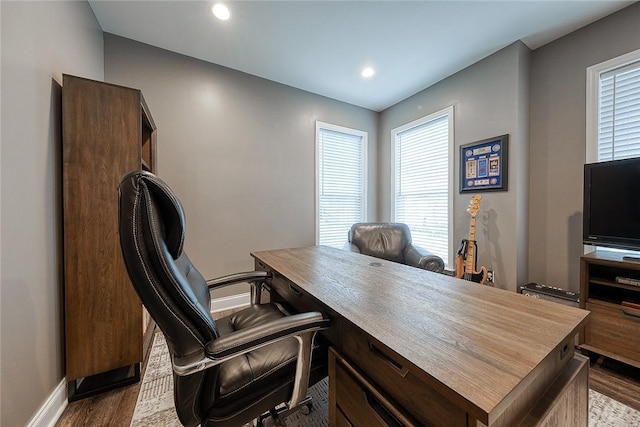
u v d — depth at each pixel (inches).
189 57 99.4
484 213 101.6
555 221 89.9
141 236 25.0
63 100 54.7
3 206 40.1
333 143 141.1
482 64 101.7
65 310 54.6
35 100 47.9
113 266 58.8
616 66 77.2
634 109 75.5
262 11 76.6
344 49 95.6
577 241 85.4
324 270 54.6
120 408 53.4
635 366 61.1
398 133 144.6
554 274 90.1
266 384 33.8
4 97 40.6
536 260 94.3
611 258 66.4
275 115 119.6
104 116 58.4
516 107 92.0
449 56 100.0
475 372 21.1
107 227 58.2
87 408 53.3
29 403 44.1
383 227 117.6
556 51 89.4
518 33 86.8
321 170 137.2
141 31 85.2
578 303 73.9
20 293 43.1
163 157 95.4
